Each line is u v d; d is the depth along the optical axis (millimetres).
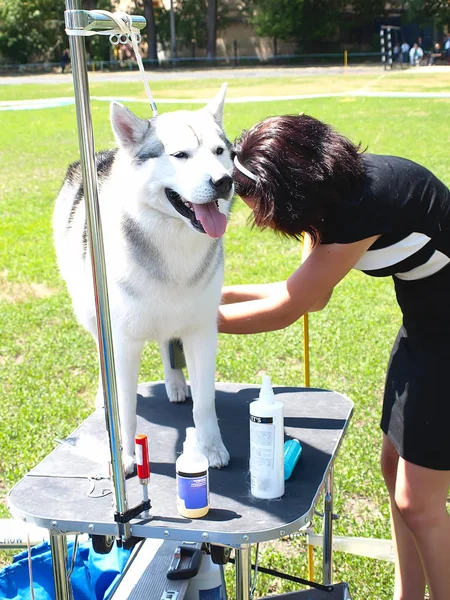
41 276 7766
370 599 3162
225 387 3340
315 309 3135
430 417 2416
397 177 2375
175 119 2744
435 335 2469
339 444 2643
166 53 48188
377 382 5184
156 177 2607
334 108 21641
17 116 24203
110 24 1878
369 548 3113
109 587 2641
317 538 3096
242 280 7363
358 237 2318
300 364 5602
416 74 33312
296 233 2398
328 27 44969
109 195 2807
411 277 2471
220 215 2566
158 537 2055
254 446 2209
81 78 1776
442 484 2479
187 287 2670
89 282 3207
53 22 44969
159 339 2848
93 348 5926
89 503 2189
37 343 6004
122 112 2709
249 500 2219
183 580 2531
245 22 47094
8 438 4395
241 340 6062
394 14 45594
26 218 10227
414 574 2830
